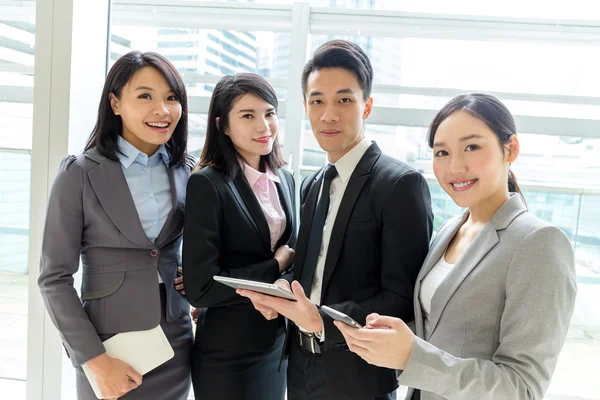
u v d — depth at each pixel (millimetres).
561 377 2412
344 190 1438
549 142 2252
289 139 2301
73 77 1944
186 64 2381
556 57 2189
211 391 1589
